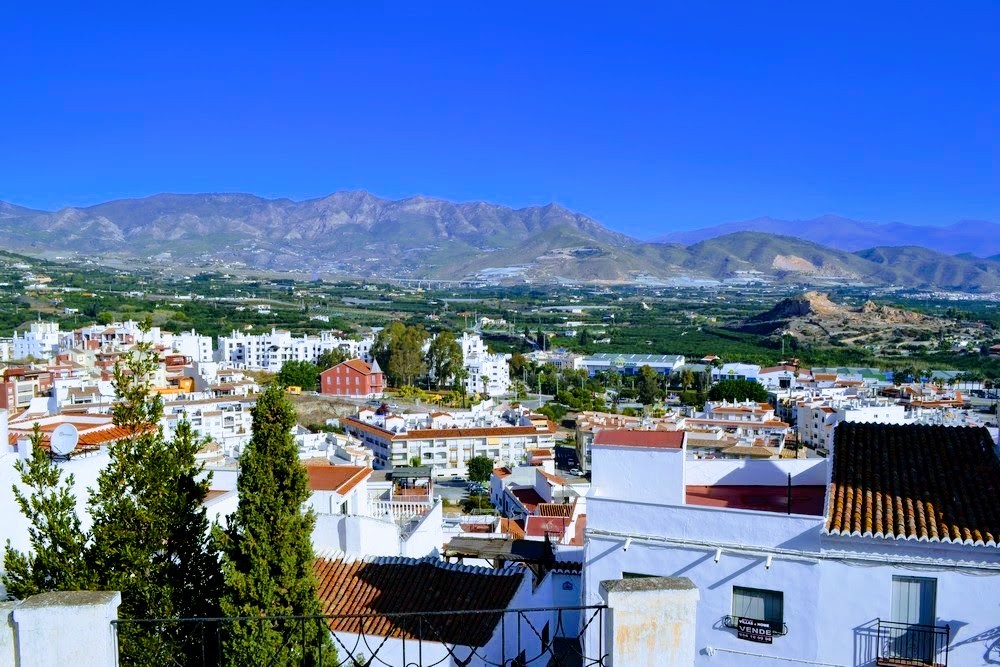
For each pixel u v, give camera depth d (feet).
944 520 65.57
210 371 524.93
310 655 69.10
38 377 410.52
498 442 406.21
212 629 70.33
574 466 435.12
